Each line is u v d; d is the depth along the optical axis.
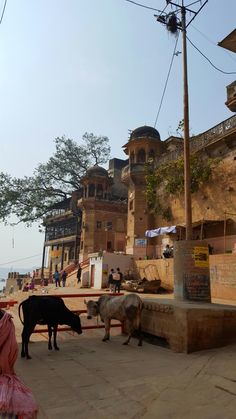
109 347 9.63
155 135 39.81
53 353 8.86
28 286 37.16
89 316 10.99
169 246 29.30
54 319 9.20
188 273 10.85
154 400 5.32
